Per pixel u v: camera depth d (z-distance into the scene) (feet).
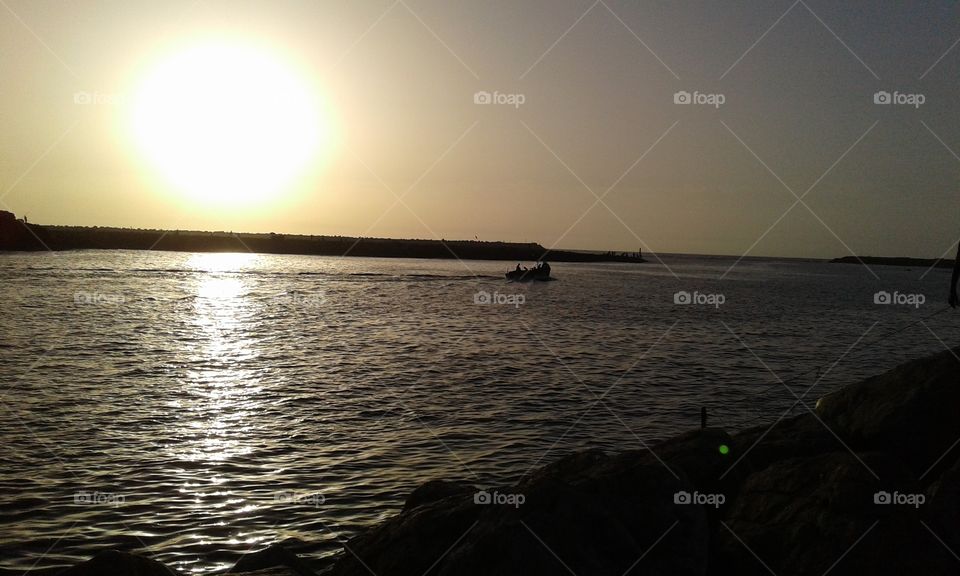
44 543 40.65
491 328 156.76
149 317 166.50
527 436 64.85
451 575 26.09
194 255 577.84
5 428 65.10
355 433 65.46
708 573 28.27
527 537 26.14
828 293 318.24
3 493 48.06
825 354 123.24
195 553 39.83
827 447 33.73
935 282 468.75
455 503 32.07
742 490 31.50
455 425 68.80
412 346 127.44
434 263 573.33
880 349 131.23
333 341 133.18
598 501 27.78
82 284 247.29
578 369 104.01
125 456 57.11
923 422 32.48
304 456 57.93
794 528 28.35
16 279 255.29
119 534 42.06
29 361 104.32
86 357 109.09
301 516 45.09
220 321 163.53
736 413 74.84
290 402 79.20
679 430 67.36
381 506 46.93
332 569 31.45
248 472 53.57
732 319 186.39
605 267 610.24
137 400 78.69
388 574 29.07
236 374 97.35
